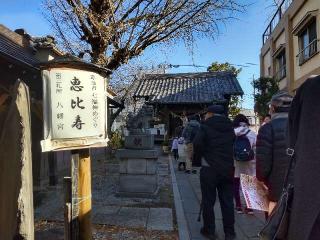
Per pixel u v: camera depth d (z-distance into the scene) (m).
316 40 15.41
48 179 11.20
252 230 6.54
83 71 4.21
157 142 24.72
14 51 9.26
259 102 19.83
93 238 5.82
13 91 3.24
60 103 4.04
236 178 7.51
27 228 3.06
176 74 27.28
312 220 2.07
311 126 2.20
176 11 8.80
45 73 4.01
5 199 3.17
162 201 8.56
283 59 22.67
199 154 5.99
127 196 8.88
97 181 11.15
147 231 6.24
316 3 15.68
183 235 6.03
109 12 8.42
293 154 2.42
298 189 2.19
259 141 4.66
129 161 8.96
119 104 19.36
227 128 5.93
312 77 2.35
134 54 9.23
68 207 4.23
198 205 8.47
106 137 4.53
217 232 6.42
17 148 3.11
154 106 24.09
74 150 4.26
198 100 23.62
